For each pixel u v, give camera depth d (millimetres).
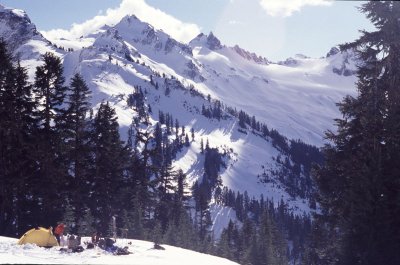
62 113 43031
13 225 41500
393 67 27422
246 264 60500
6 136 38125
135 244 26422
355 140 29578
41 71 40844
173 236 56125
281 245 76375
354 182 25688
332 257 30188
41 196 41125
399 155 25266
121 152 50094
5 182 38625
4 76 38531
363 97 28922
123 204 54094
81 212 44938
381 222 24266
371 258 24250
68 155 43281
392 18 26281
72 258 20141
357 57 28906
